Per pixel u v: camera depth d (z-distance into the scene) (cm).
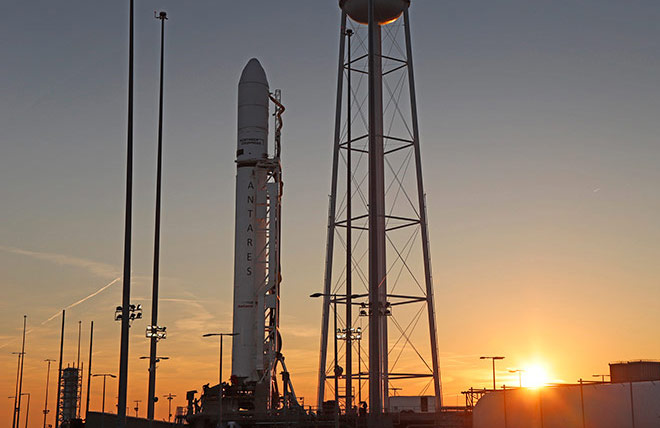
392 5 9538
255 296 9525
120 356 5884
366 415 8806
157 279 7925
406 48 9806
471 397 9438
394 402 10962
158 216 8031
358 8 9631
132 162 6166
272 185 9644
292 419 9006
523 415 8300
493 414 8588
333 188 9675
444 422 9075
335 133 9731
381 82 9931
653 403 7394
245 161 9681
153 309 7838
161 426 9569
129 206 6075
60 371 12562
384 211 9725
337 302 8456
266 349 9431
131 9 6384
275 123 10000
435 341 9438
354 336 7862
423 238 9575
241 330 9462
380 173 9712
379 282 9475
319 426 8944
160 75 8394
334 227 9669
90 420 9556
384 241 9631
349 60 8712
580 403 7875
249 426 9112
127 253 6012
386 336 9619
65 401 15012
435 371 9394
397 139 9662
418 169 9650
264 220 9638
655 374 8850
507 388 8644
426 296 9525
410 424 9275
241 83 9875
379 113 9806
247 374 9412
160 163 8094
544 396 8181
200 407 9550
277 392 9662
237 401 9331
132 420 9612
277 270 9531
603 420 7662
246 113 9781
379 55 9744
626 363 8962
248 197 9644
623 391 7656
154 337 7731
